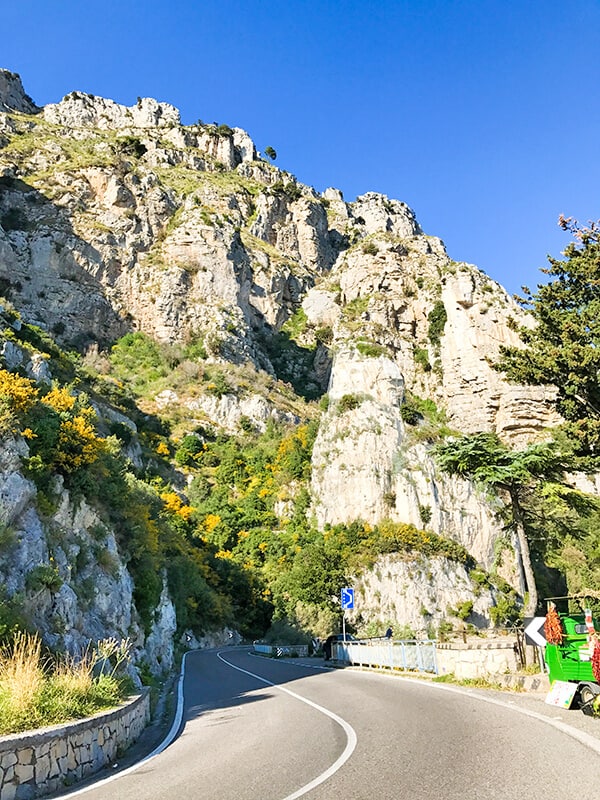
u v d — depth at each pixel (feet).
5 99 551.59
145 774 26.63
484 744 27.55
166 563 137.18
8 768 22.74
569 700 35.73
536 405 310.86
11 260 337.52
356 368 262.06
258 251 492.54
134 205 413.18
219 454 298.76
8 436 63.31
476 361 337.93
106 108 616.39
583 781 20.80
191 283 391.86
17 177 393.50
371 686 56.34
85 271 363.15
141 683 65.98
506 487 79.61
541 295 81.10
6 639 44.70
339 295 479.00
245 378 360.69
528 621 52.85
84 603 64.49
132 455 238.89
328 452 246.47
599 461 73.82
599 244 78.23
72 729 26.78
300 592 189.98
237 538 243.81
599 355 71.92
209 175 554.46
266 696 53.47
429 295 406.62
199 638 177.37
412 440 240.94
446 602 193.57
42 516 63.87
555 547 87.04
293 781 22.91
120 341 359.46
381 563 197.26
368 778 22.59
